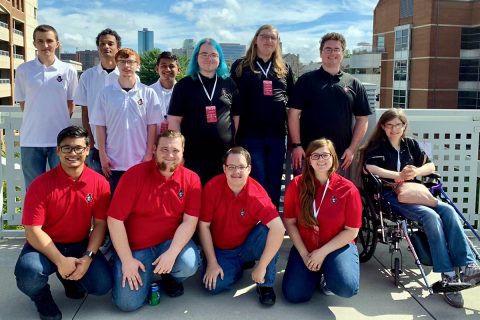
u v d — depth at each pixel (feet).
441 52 142.92
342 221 11.83
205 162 13.74
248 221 12.05
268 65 14.58
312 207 11.91
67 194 10.94
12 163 16.06
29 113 14.88
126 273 11.02
